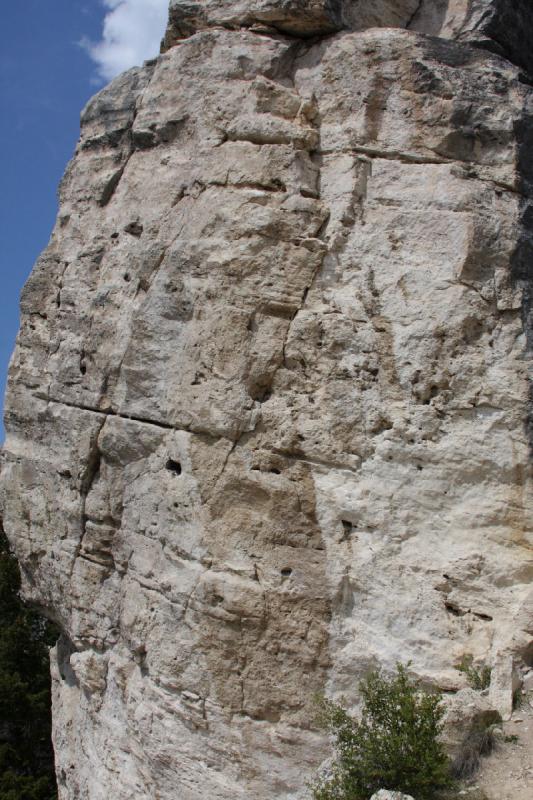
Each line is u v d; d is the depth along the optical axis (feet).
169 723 34.04
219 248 34.99
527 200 34.58
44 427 42.70
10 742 63.57
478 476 32.30
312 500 33.19
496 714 28.94
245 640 32.63
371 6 38.73
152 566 35.55
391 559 32.42
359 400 33.42
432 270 33.50
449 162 34.50
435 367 32.89
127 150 42.42
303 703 32.01
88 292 41.37
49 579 42.11
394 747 27.14
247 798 32.09
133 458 37.27
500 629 30.99
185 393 34.91
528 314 33.22
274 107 36.06
